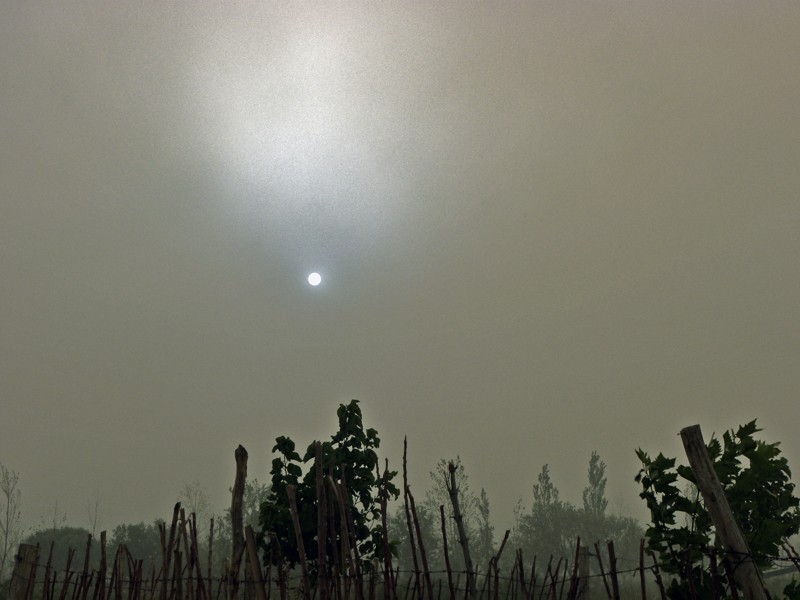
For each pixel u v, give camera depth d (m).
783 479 8.57
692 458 6.21
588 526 40.34
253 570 7.21
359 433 13.83
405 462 8.05
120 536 36.88
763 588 5.82
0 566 31.95
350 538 7.84
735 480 8.52
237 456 7.82
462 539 8.23
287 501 13.23
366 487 13.45
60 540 36.88
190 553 8.01
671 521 8.17
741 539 5.98
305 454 13.60
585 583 9.05
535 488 43.62
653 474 8.35
